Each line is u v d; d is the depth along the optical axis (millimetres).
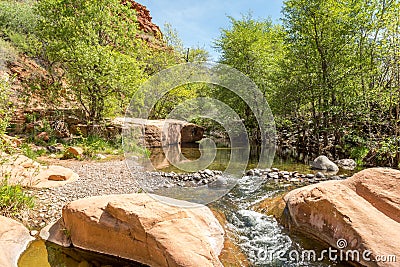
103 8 10906
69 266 2775
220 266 2512
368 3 8992
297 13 10445
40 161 6844
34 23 13680
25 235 3193
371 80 8930
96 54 9406
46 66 11906
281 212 4078
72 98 11016
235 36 13336
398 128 7328
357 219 3033
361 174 3783
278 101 11211
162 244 2592
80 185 5059
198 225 3062
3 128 4598
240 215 4152
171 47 19781
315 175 6477
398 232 2805
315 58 10164
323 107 9812
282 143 12328
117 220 2967
